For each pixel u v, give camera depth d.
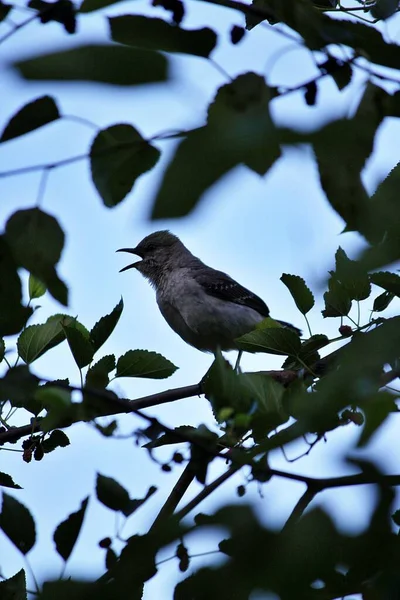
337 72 2.33
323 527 1.91
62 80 1.62
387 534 1.90
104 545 3.96
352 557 1.89
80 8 2.20
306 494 2.27
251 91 1.77
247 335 6.11
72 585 2.24
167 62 1.69
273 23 2.98
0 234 2.58
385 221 1.75
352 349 2.08
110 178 2.37
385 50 2.34
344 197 1.73
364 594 1.90
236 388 4.60
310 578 1.87
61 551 3.79
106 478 4.74
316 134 1.57
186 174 1.49
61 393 3.49
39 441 6.66
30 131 2.24
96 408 4.69
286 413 4.38
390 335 2.04
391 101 2.18
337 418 2.28
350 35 2.38
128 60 1.67
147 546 2.12
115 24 2.10
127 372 5.80
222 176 1.49
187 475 4.89
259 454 2.28
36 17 2.41
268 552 1.90
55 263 2.65
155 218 1.47
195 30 2.11
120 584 2.18
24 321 3.03
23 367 3.26
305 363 6.41
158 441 5.05
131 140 2.32
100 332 5.76
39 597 2.28
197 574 1.96
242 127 1.52
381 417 1.97
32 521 4.46
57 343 5.98
